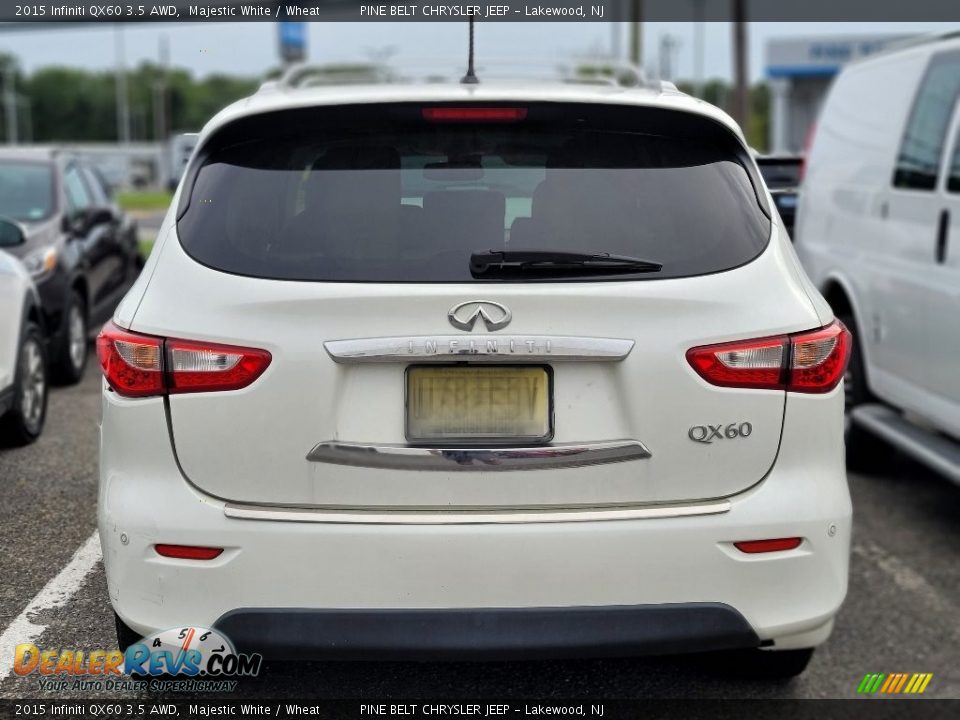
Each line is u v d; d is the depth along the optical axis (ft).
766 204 9.85
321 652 8.93
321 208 9.35
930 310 16.75
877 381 18.93
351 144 9.68
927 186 17.26
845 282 20.16
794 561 9.19
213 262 9.14
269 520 8.84
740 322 9.04
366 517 8.82
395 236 9.17
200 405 8.88
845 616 13.64
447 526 8.80
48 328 24.00
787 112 107.86
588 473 8.91
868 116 20.49
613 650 9.02
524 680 11.71
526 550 8.83
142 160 246.88
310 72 13.05
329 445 8.82
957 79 17.33
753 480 9.15
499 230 9.22
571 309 8.83
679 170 9.73
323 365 8.77
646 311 8.91
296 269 9.01
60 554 14.52
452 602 8.87
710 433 9.01
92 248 27.32
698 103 10.08
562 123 9.84
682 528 8.95
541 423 8.94
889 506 18.22
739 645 9.28
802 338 9.16
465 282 8.90
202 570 8.91
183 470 8.96
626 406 8.92
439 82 11.19
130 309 9.21
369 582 8.84
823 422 9.31
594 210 9.40
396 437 8.87
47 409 22.67
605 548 8.88
